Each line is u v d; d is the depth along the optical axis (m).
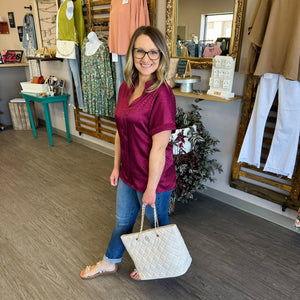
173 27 2.39
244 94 2.16
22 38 4.59
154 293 1.59
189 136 2.15
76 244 1.98
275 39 1.72
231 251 1.94
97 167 3.31
